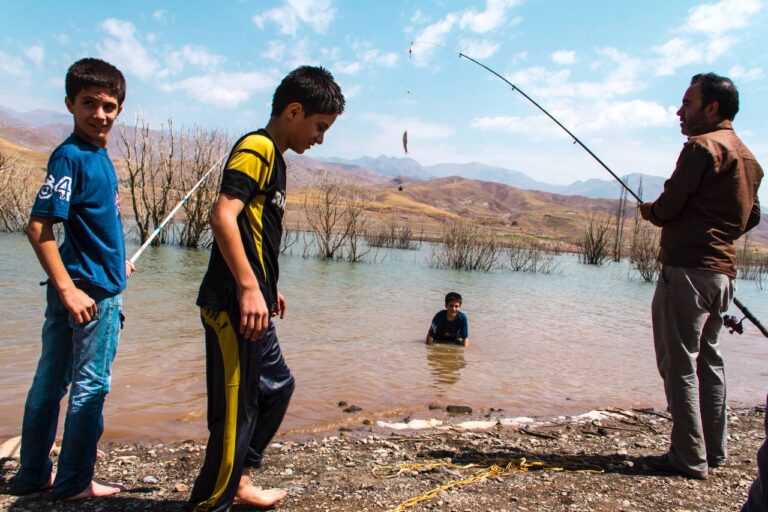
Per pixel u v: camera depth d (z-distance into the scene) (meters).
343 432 4.71
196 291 12.42
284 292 13.84
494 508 3.05
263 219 2.52
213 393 2.54
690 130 3.84
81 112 2.76
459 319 8.87
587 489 3.40
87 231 2.76
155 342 7.54
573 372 7.52
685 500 3.27
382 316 11.10
